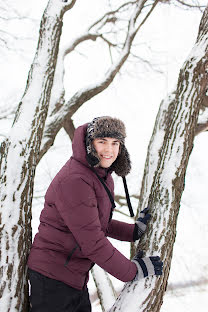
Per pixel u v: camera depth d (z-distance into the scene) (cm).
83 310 185
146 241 177
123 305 156
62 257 167
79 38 553
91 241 156
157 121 344
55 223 168
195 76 212
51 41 276
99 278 308
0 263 170
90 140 164
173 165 192
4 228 177
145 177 306
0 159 204
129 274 159
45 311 165
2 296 165
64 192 158
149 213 189
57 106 446
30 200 197
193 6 508
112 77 424
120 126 167
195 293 538
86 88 407
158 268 161
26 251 182
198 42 226
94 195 162
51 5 295
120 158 191
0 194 188
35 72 257
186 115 204
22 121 222
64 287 167
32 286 171
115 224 206
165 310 531
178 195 187
